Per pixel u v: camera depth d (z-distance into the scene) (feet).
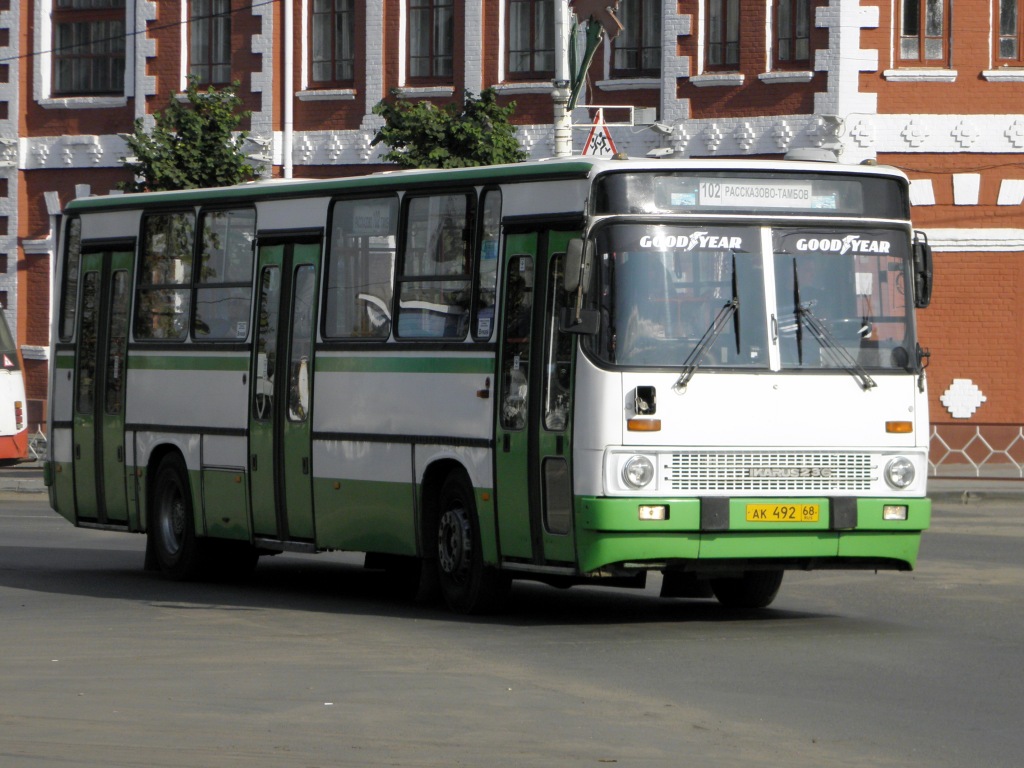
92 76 223.71
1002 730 58.23
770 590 89.81
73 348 118.42
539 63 198.49
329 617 87.92
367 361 93.45
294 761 52.70
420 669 70.08
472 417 86.69
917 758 53.98
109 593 100.22
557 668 70.44
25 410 182.91
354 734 56.85
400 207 92.17
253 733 56.90
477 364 86.58
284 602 95.76
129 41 219.20
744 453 80.38
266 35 209.67
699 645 76.95
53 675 68.54
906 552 82.84
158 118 186.50
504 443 84.43
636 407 79.15
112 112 221.25
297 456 98.22
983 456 176.65
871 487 82.28
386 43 204.74
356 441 94.07
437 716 59.93
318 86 209.15
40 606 93.04
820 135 182.39
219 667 70.59
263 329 101.45
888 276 83.82
